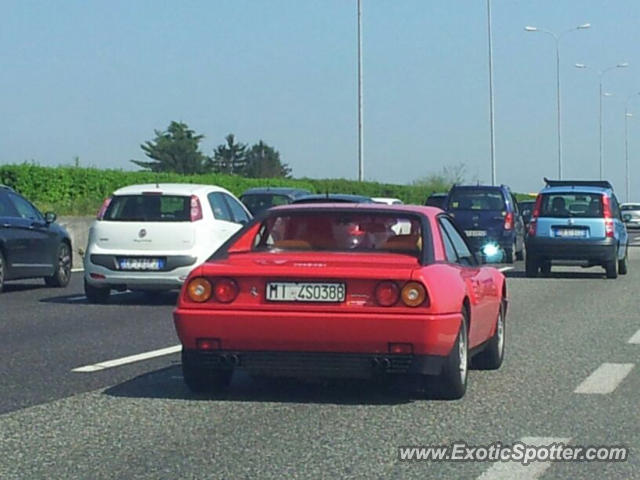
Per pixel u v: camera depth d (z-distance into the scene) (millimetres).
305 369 9922
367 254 10430
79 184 44312
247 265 9945
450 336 9938
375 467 7957
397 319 9586
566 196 27359
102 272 19672
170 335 15547
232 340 9867
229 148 142125
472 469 7930
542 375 12031
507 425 9391
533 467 8000
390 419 9594
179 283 19484
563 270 30906
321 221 10953
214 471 7828
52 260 23453
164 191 19953
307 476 7703
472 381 11594
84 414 9781
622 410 10055
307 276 9742
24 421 9477
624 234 28734
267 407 10109
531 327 16688
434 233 10664
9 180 42000
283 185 57562
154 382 11438
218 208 20453
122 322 17203
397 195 69625
